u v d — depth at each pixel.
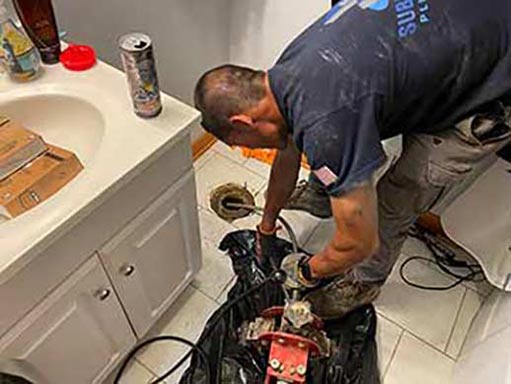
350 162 0.84
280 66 0.89
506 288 1.40
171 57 1.71
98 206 0.92
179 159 1.11
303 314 1.14
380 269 1.36
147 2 1.50
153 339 1.50
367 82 0.83
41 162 0.92
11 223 0.85
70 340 1.09
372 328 1.38
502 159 1.29
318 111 0.83
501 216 1.40
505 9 0.90
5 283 0.84
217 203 1.80
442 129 1.04
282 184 1.33
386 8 0.88
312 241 1.73
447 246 1.73
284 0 1.70
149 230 1.16
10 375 0.98
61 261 0.94
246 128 0.92
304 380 1.14
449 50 0.88
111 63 1.50
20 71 1.05
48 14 1.04
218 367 1.26
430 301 1.60
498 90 0.95
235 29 1.91
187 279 1.49
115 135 0.99
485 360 1.26
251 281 1.44
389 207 1.25
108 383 1.42
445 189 1.30
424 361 1.48
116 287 1.15
